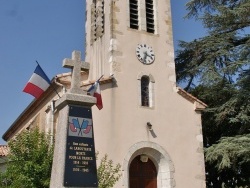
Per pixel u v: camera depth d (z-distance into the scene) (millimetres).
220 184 19031
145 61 15516
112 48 15062
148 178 14711
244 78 16469
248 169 17875
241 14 16609
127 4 16109
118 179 12508
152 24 16469
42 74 10352
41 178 10664
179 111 15461
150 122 14719
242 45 16750
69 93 8727
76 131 8461
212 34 18203
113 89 14477
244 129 16484
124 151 13914
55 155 8617
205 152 15930
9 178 11461
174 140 14953
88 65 9344
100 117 13898
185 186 14547
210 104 18422
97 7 16953
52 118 14047
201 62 18500
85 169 8250
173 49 16344
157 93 15305
